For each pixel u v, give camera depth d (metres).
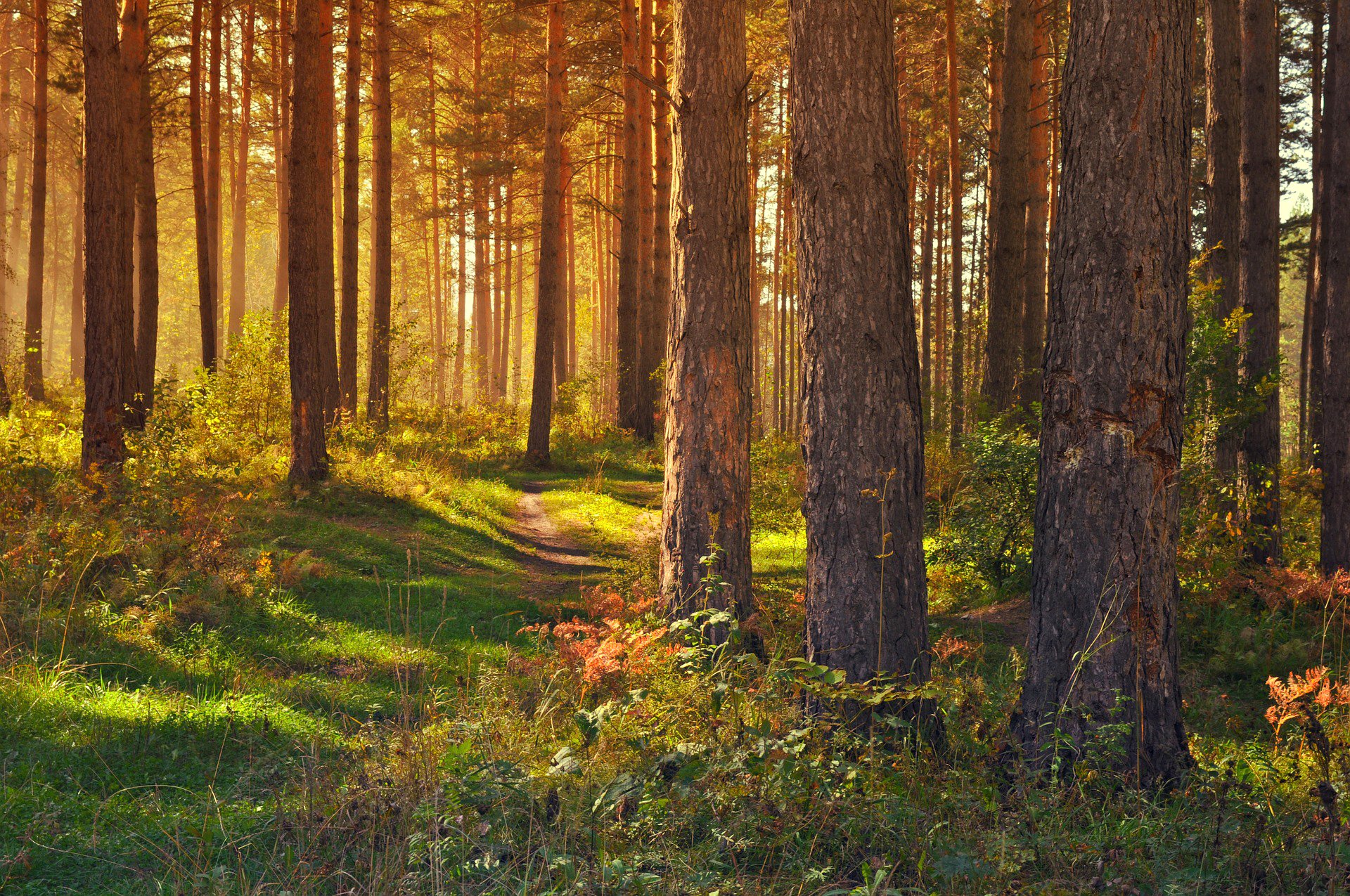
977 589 10.41
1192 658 7.90
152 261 19.70
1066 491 4.78
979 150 31.30
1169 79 4.55
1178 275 4.66
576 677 5.34
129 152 17.11
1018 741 4.93
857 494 5.28
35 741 4.83
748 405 7.60
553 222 21.03
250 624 7.78
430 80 37.50
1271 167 10.70
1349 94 9.51
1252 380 9.88
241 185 39.44
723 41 7.45
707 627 7.05
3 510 9.03
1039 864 3.74
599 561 12.66
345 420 18.31
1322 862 3.57
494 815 3.96
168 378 15.76
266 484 13.01
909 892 3.46
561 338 35.25
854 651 5.24
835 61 5.26
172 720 5.35
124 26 17.12
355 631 8.01
